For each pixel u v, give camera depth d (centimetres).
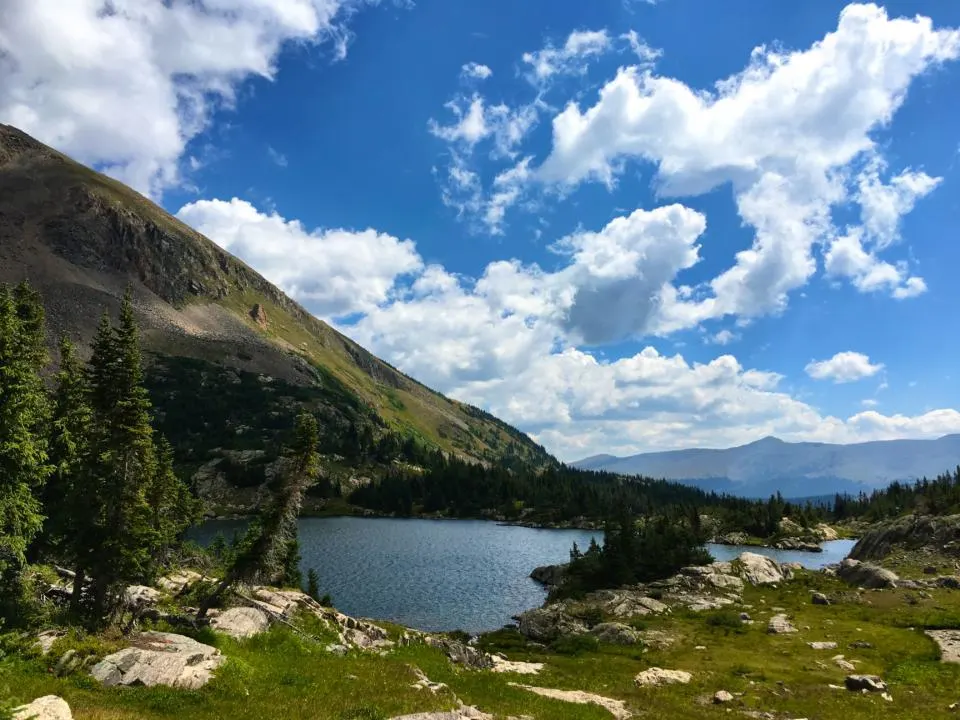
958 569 8519
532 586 10512
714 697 3519
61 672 2153
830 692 3681
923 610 6253
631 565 8962
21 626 3266
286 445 4125
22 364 3266
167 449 6288
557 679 3956
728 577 8162
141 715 1852
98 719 1711
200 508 9838
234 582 4041
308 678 2616
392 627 5512
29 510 3353
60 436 4369
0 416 3109
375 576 11250
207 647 2688
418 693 2522
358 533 18775
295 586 6931
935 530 9788
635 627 6181
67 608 3844
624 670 4391
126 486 3888
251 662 2839
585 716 2714
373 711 2061
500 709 2638
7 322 3231
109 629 2825
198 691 2173
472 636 6944
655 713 3014
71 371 4853
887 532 10544
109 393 4006
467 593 9881
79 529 3809
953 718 3075
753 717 3119
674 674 4169
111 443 3875
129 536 3894
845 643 5109
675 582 8200
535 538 19138
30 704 1647
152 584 5503
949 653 4559
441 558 13862
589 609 7269
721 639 5500
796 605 6988
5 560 3472
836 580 8438
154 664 2284
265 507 4109
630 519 9469
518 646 6022
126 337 4059
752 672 4244
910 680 3925
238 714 1981
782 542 18538
